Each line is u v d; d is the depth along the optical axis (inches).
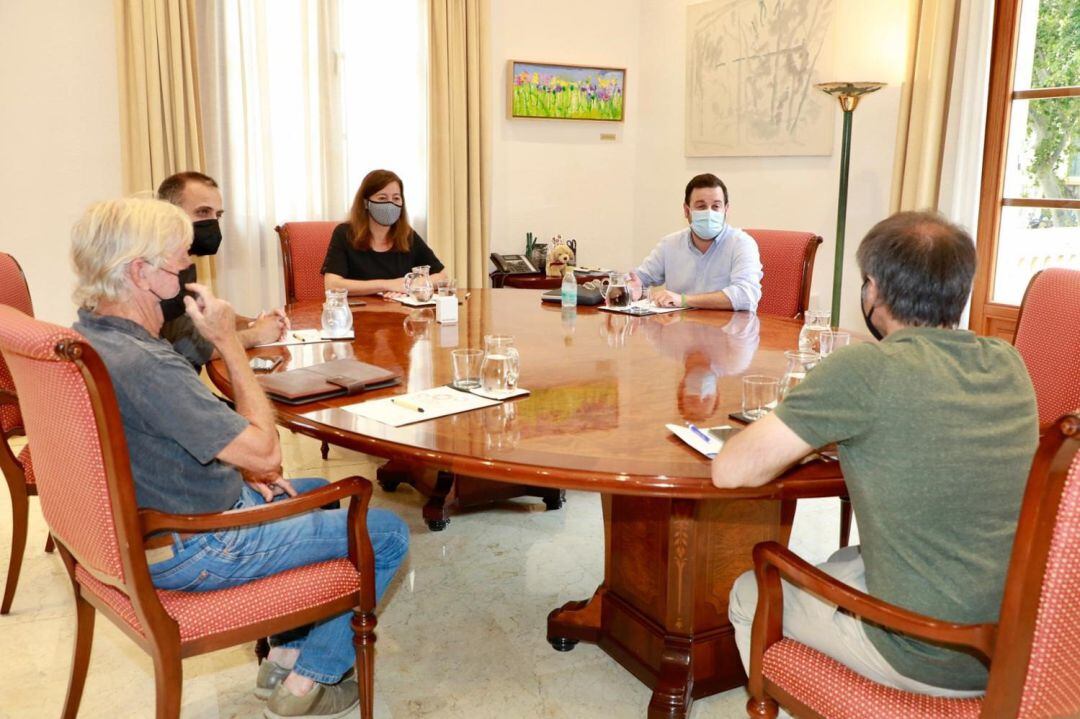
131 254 57.5
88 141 171.8
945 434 47.8
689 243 138.5
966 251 52.0
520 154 221.5
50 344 50.3
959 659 48.6
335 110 193.8
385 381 77.4
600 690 81.3
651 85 227.8
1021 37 149.9
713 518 75.9
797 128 190.9
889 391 48.3
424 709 77.7
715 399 73.2
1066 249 146.7
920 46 157.3
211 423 57.5
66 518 59.7
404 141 203.5
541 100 219.5
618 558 83.7
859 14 170.6
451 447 60.0
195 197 95.3
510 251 224.7
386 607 96.4
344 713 75.7
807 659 54.4
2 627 90.8
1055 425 38.6
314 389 73.0
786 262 132.6
